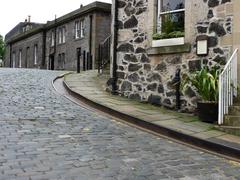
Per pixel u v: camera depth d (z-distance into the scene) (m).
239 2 8.66
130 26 11.24
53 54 32.12
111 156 5.62
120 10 11.56
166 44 10.12
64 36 30.58
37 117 8.04
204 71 8.58
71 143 6.20
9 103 9.38
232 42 8.78
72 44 28.89
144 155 5.82
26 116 8.05
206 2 9.31
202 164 5.56
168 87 10.09
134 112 8.95
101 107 9.51
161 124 7.75
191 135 6.94
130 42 11.23
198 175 5.00
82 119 8.27
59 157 5.38
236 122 7.75
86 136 6.77
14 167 4.83
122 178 4.68
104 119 8.49
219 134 7.26
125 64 11.37
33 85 12.62
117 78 11.62
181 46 9.71
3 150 5.53
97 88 12.52
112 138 6.79
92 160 5.35
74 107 9.59
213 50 9.13
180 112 9.60
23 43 39.34
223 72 7.97
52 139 6.36
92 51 26.09
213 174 5.10
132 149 6.14
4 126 7.02
